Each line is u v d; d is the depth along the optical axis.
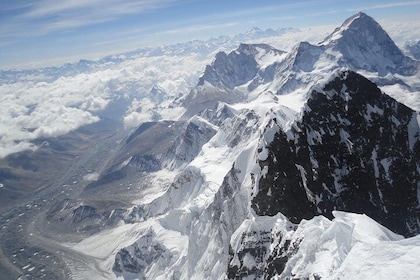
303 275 61.88
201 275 175.62
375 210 135.00
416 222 138.00
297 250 70.88
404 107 161.00
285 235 81.56
